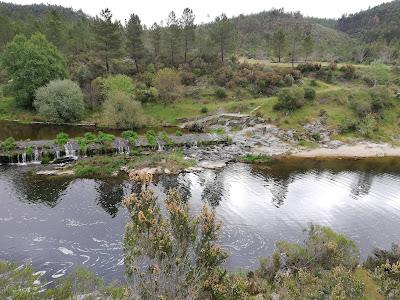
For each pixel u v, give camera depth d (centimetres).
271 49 14025
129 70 10900
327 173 6012
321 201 4847
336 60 14088
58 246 3481
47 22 12006
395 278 2669
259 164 6322
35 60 8994
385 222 4331
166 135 6981
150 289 1669
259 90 9919
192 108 9225
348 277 2419
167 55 11700
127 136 6750
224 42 11419
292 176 5778
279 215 4356
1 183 4950
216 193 4909
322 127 7981
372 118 8194
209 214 1745
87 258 3319
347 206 4731
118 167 5603
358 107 8500
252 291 2764
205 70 11006
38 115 8831
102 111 9075
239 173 5784
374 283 2828
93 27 10375
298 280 2647
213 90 10088
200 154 6544
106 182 5084
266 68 10844
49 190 4762
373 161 6825
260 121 8206
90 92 9369
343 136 7800
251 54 14175
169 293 1656
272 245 3678
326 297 2234
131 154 6294
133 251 1677
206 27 13788
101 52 10331
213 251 1739
